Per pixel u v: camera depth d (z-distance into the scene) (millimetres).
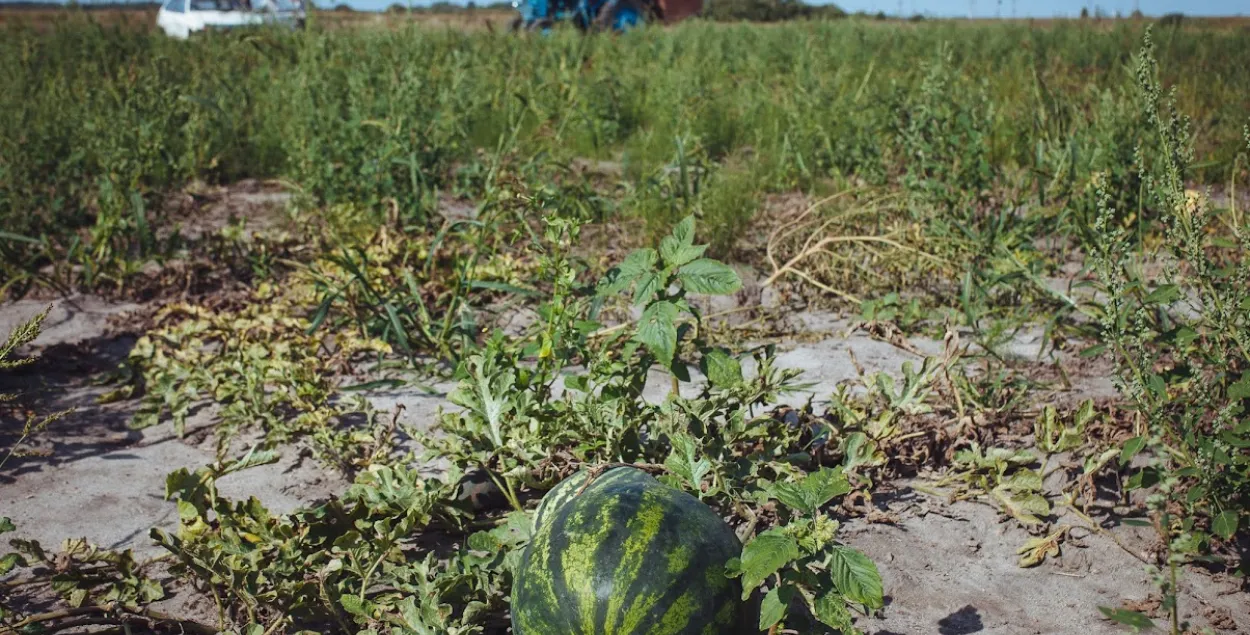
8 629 1287
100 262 2793
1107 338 1566
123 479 1769
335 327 2426
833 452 1746
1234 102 4484
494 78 5332
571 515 1148
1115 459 1714
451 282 2674
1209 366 1897
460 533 1562
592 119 4648
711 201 3143
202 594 1417
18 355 2271
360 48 5160
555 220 1738
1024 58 6371
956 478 1692
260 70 5266
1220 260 2518
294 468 1807
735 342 2363
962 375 2006
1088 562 1504
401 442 1894
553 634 1083
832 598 1119
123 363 2209
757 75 5758
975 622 1364
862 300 2645
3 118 3584
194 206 3686
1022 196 3127
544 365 1729
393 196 3320
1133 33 6785
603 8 9656
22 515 1635
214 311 2578
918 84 4605
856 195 3244
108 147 3428
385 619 1293
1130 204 2943
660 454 1611
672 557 1088
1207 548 1513
